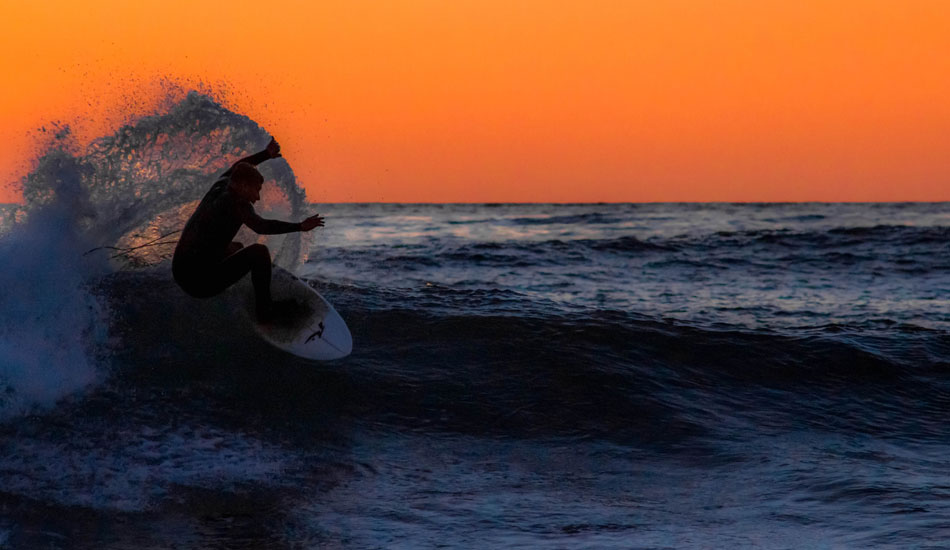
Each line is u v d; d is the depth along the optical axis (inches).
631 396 740.0
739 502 534.0
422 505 518.9
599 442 656.4
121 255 806.5
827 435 698.8
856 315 1278.3
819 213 5359.3
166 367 693.3
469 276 1695.4
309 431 639.1
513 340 841.5
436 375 759.1
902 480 577.3
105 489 504.7
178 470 544.4
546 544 455.8
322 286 1016.2
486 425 677.9
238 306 783.1
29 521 456.4
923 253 2279.8
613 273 1851.6
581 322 908.0
